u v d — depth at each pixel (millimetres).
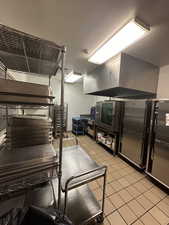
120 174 2100
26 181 762
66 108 4910
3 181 669
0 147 1085
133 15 1169
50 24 1352
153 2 1012
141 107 2191
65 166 1234
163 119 1766
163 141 1762
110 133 3025
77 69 3098
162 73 2477
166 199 1572
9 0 1028
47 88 765
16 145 1050
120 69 2086
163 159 1757
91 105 5637
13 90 664
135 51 1930
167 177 1699
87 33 1510
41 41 783
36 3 1060
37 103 732
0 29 661
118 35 1483
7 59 1229
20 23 1336
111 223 1224
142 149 2152
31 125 1137
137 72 2264
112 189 1715
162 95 2471
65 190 896
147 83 2418
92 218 1146
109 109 2977
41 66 1409
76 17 1228
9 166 699
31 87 713
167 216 1332
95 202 1365
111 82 2328
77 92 5293
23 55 1112
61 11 1148
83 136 4570
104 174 1137
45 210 806
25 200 1014
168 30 1361
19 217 743
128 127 2506
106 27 1374
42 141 1179
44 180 835
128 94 3371
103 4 1053
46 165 804
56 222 728
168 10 1087
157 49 1828
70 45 1814
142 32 1381
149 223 1245
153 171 1910
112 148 2939
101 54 2072
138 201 1521
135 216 1313
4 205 881
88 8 1104
